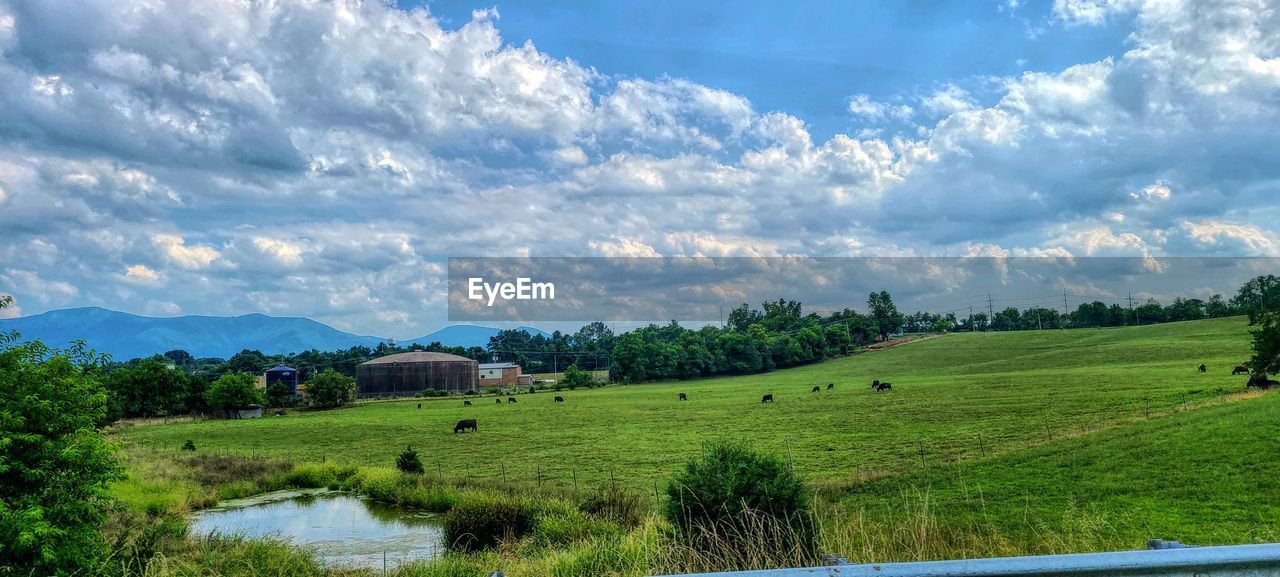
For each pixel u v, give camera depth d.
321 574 14.59
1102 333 163.00
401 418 94.81
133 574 11.33
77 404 10.85
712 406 90.62
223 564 13.38
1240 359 94.94
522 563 12.21
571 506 22.42
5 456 9.62
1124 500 21.31
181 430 82.88
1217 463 24.94
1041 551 6.38
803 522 7.32
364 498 33.34
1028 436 42.53
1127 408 52.56
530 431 70.50
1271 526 17.16
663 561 6.77
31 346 10.82
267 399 122.06
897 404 74.62
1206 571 2.66
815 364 185.12
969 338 194.00
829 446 46.84
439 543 20.95
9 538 9.36
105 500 11.02
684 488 7.95
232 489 34.88
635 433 63.59
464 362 172.12
